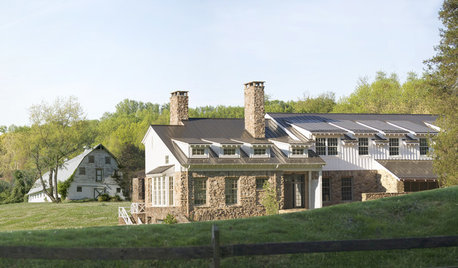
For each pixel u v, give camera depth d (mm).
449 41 40281
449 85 39844
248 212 36750
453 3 39969
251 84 40688
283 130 42250
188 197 35375
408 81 84125
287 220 17078
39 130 68875
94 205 57781
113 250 9656
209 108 130000
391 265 13820
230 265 13312
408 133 43000
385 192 39750
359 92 85000
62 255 9594
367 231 16172
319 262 13820
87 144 75000
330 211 17734
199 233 15453
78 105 71750
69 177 72875
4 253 9516
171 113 43125
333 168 40812
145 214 41531
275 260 13742
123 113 164000
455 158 34562
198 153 36281
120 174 76750
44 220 46875
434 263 13906
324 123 43281
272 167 37594
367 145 42125
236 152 37156
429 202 18188
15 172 82438
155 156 41188
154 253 9719
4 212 54406
